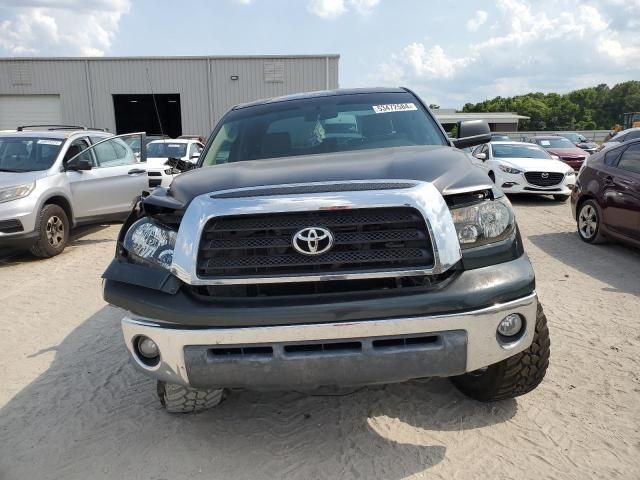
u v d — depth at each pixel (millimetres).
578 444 2684
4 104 28188
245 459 2660
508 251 2416
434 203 2291
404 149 3174
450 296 2232
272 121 3951
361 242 2244
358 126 3791
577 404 3055
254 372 2254
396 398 3184
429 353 2234
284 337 2197
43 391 3471
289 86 28172
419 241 2264
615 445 2670
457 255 2285
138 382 3549
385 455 2648
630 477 2436
